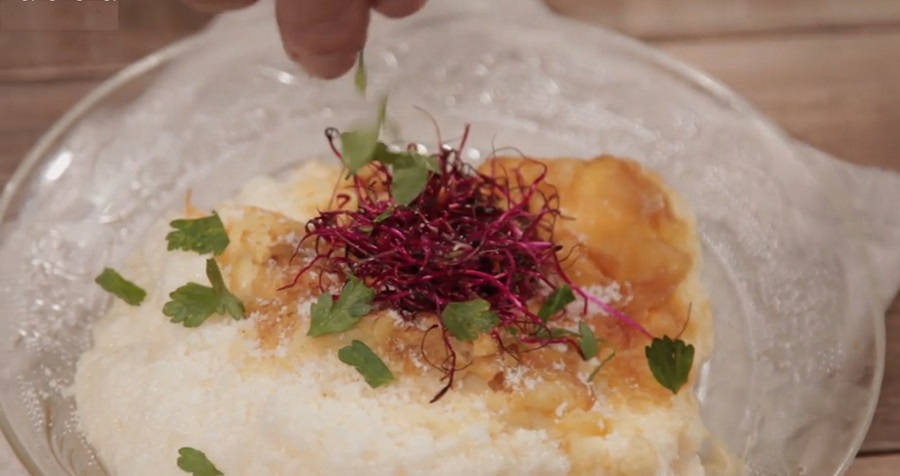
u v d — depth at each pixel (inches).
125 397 13.0
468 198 14.5
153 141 15.5
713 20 17.6
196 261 13.7
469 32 16.5
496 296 13.7
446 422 12.6
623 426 12.9
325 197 14.5
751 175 15.1
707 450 13.3
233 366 12.9
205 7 13.6
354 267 13.6
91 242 14.6
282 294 13.3
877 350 13.5
